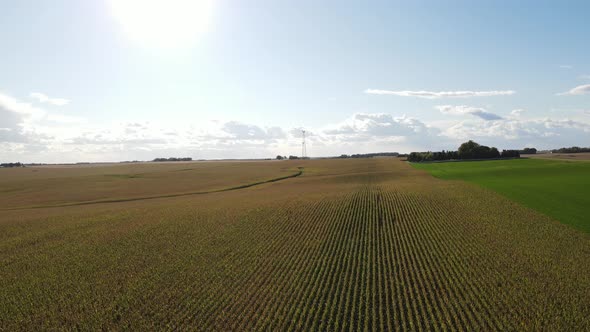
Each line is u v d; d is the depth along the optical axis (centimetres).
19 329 1598
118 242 2977
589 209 3444
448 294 1741
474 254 2295
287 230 3109
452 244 2528
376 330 1462
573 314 1519
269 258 2392
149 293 1912
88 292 1970
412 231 2919
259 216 3738
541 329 1419
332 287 1852
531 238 2608
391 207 3938
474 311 1560
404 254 2356
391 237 2770
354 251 2453
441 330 1440
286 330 1470
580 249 2348
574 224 2945
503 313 1547
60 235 3325
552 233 2714
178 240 2952
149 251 2680
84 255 2661
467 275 1964
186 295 1864
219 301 1766
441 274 1989
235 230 3194
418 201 4228
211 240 2905
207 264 2327
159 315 1653
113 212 4500
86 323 1625
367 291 1792
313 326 1481
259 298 1778
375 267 2131
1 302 1892
